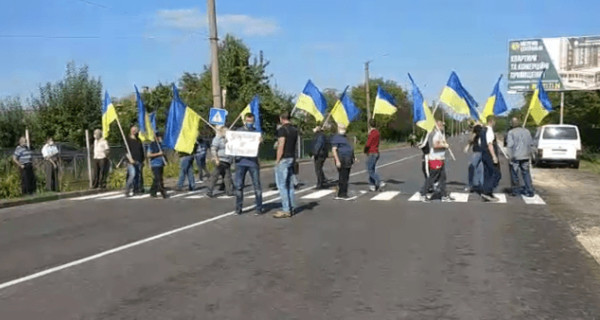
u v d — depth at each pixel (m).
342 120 17.92
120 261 8.09
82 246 9.23
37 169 18.73
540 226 10.54
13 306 6.09
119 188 19.39
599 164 30.86
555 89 40.94
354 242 9.17
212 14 22.61
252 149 12.13
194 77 43.00
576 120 44.84
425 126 15.05
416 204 13.59
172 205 14.18
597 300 6.12
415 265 7.64
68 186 18.31
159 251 8.70
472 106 16.17
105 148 18.62
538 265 7.62
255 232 10.16
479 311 5.78
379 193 16.05
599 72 40.00
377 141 16.78
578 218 11.50
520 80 41.53
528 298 6.20
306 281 6.90
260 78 39.94
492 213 12.10
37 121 33.22
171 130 17.34
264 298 6.25
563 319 5.55
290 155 11.84
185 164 17.62
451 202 13.88
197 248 8.87
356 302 6.08
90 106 33.41
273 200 14.84
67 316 5.75
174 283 6.89
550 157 27.00
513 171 14.97
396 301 6.11
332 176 23.05
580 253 8.32
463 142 81.31
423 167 15.34
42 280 7.14
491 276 7.08
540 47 41.09
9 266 7.92
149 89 40.44
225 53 39.75
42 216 13.02
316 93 18.25
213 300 6.20
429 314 5.69
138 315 5.75
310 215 12.06
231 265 7.73
